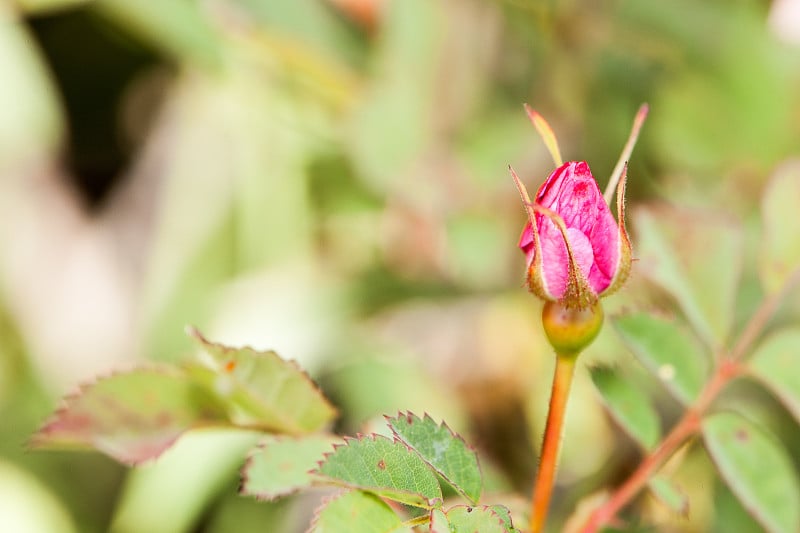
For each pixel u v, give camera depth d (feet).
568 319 1.01
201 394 1.07
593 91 1.66
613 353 1.49
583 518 1.16
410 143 1.61
